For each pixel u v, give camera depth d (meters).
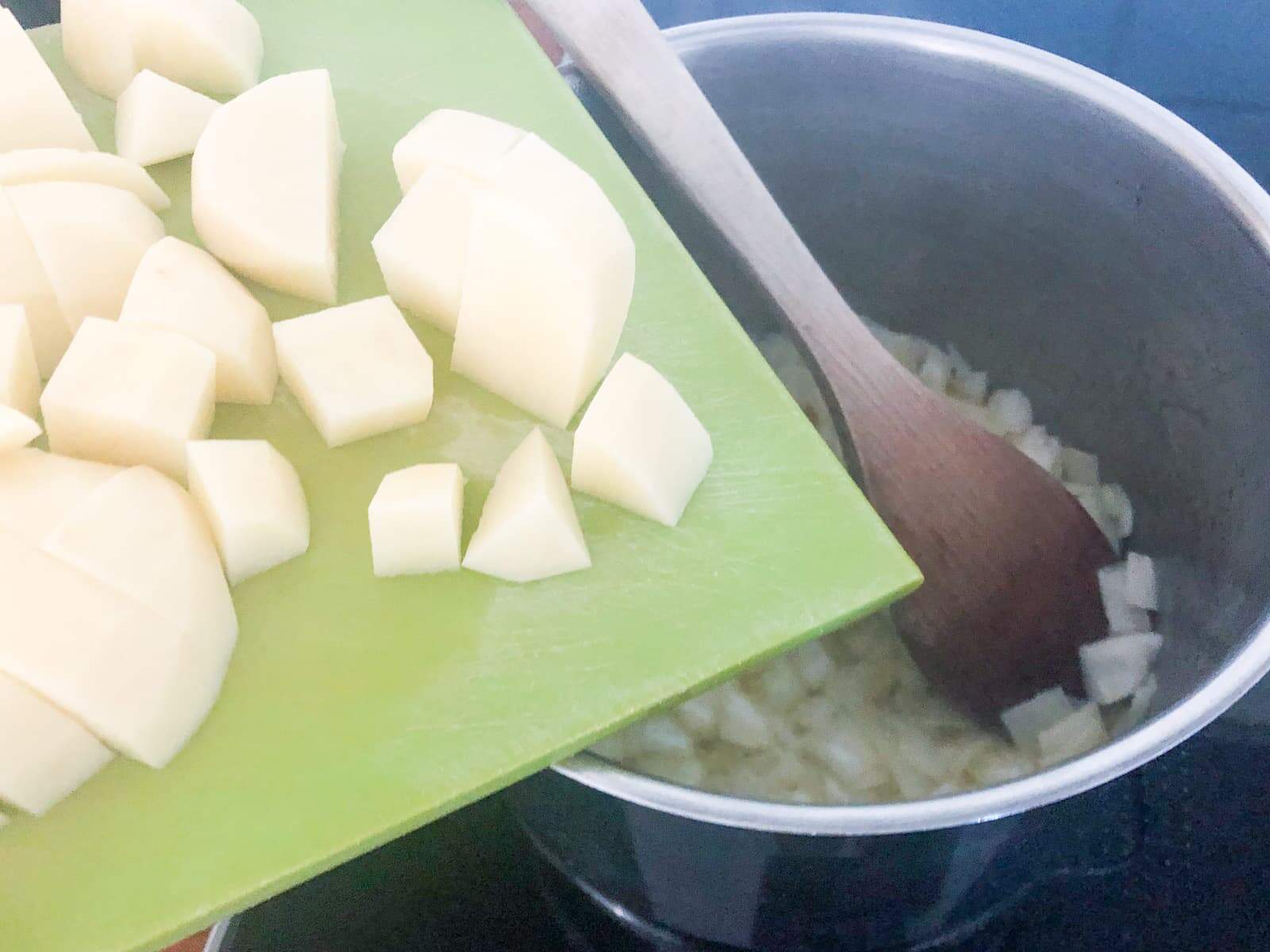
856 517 0.20
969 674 0.23
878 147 0.25
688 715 0.23
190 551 0.19
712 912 0.20
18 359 0.20
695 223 0.26
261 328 0.22
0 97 0.23
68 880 0.18
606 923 0.21
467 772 0.18
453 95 0.25
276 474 0.20
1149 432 0.25
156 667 0.18
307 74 0.23
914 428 0.23
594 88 0.24
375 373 0.21
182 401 0.20
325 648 0.19
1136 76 0.29
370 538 0.20
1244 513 0.21
